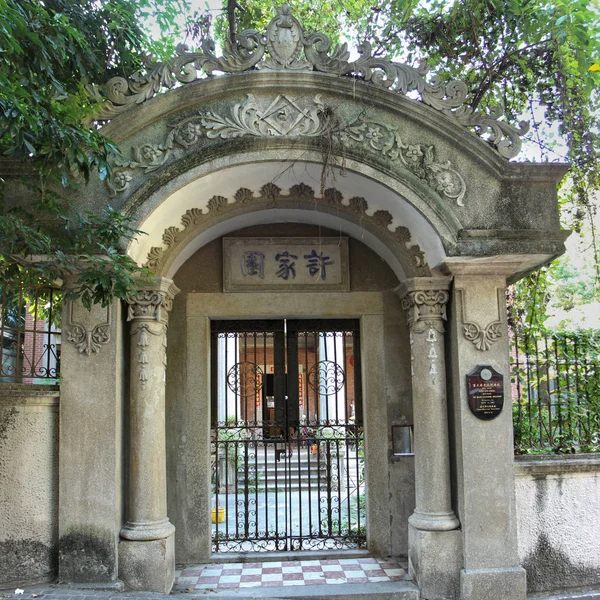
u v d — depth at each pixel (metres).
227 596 5.50
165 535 5.62
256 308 6.82
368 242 6.90
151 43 7.61
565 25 6.41
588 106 7.62
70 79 5.54
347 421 7.07
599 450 6.44
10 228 4.30
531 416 6.59
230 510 9.45
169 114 5.66
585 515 5.94
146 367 5.85
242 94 5.71
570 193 8.08
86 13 6.05
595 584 5.88
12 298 5.95
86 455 5.45
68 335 5.58
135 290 5.23
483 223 5.76
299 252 6.94
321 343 10.14
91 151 4.99
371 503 6.75
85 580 5.34
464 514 5.66
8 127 4.15
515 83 8.03
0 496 5.30
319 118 5.70
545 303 8.03
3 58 3.98
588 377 6.56
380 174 5.70
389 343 6.93
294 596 5.56
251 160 5.61
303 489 10.38
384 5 8.57
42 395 5.50
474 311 5.87
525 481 5.89
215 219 6.26
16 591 5.12
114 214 4.89
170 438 6.63
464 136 5.77
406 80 5.82
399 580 5.98
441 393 6.02
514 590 5.55
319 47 5.73
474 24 7.71
